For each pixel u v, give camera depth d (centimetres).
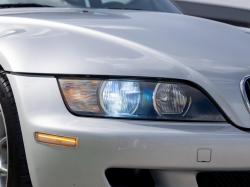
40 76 127
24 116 125
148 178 125
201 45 138
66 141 118
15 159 130
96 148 115
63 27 144
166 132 114
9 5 207
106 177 118
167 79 122
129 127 116
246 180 129
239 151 115
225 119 120
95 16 167
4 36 147
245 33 167
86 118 120
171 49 131
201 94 121
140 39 135
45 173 124
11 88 133
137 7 223
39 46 134
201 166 114
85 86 123
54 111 122
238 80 124
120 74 122
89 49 129
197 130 116
